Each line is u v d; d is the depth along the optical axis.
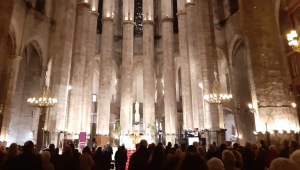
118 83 33.22
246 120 24.14
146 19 29.97
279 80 11.36
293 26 14.57
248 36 12.24
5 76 19.62
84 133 19.08
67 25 19.91
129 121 26.64
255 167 6.04
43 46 23.61
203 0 20.38
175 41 32.72
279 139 10.53
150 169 4.60
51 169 4.61
